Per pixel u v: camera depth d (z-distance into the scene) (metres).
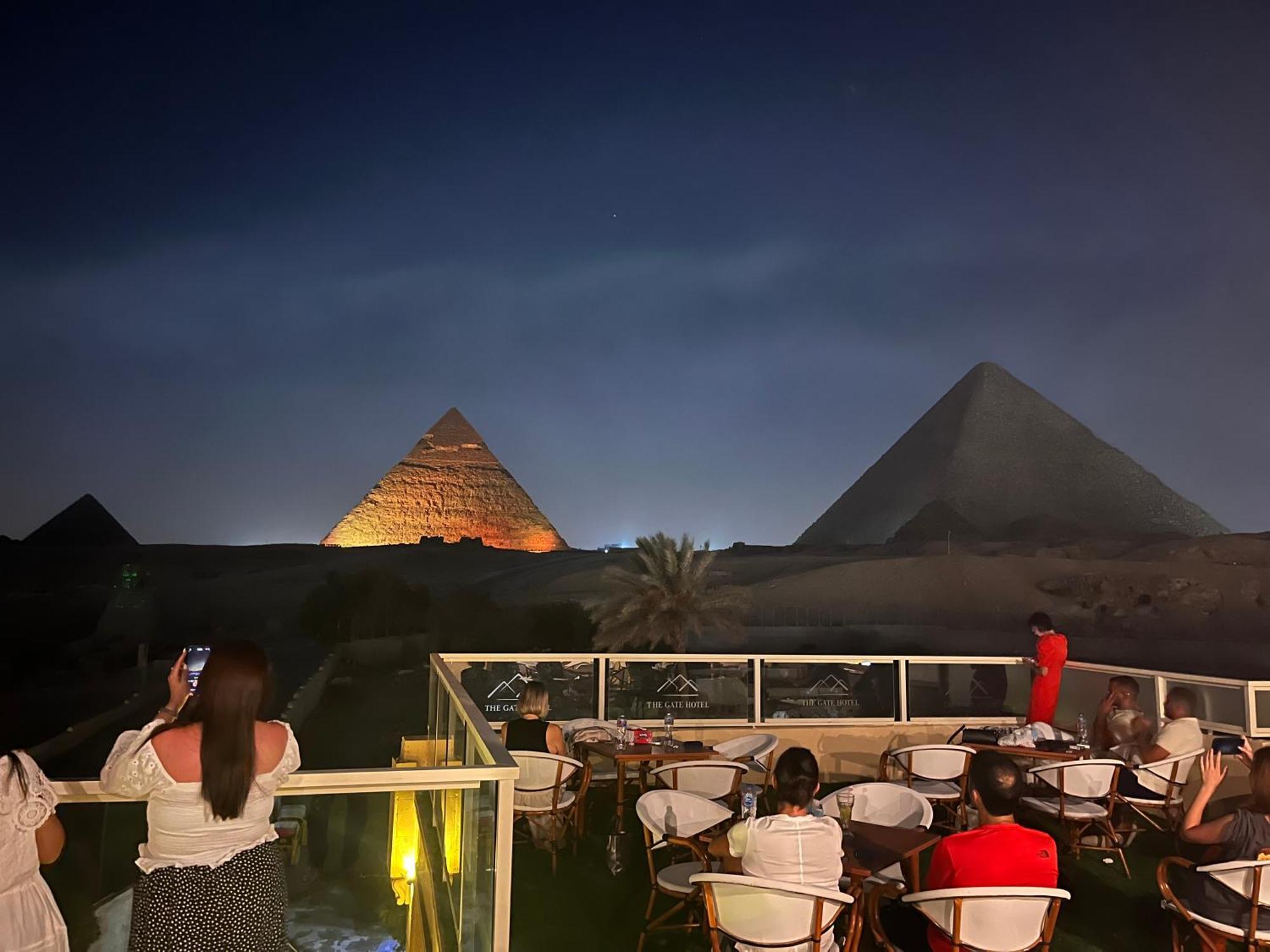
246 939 2.85
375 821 13.62
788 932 3.70
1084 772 6.09
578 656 9.36
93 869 7.93
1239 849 4.31
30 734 18.27
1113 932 5.16
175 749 2.83
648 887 5.77
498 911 3.57
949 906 3.75
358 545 163.88
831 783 8.78
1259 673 41.78
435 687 8.72
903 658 9.14
